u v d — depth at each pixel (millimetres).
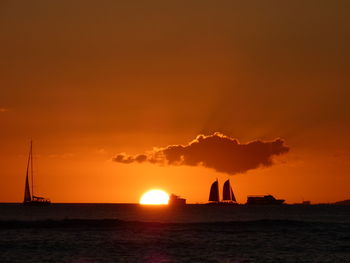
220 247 117312
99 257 102125
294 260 101688
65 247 114375
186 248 115125
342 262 99625
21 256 102625
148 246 117000
